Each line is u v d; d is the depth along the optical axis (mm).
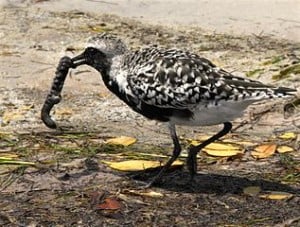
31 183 11328
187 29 18828
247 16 19500
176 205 10734
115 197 10875
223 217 10422
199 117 10648
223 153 12328
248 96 10258
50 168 11758
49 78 15828
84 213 10484
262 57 17016
